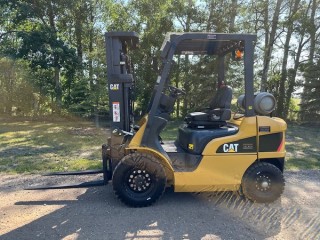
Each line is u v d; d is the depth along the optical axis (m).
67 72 18.38
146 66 15.66
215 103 5.06
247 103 4.50
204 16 16.52
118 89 4.51
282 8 18.75
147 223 3.92
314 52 18.00
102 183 4.83
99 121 16.02
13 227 3.80
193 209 4.36
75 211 4.27
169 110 4.46
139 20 17.16
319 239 3.57
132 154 4.32
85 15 19.14
